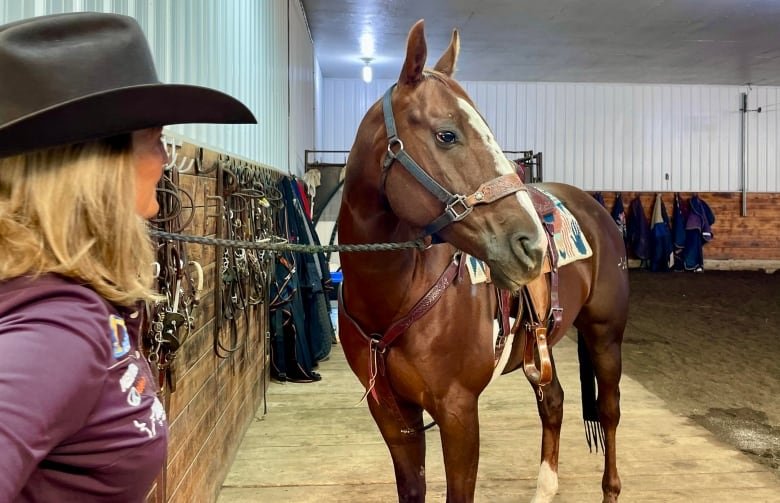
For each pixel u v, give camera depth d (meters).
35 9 1.05
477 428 1.42
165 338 1.47
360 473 2.35
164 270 1.52
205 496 2.01
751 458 2.58
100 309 0.50
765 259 10.14
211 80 2.30
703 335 5.16
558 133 9.89
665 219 9.91
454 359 1.37
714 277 9.11
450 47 1.42
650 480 2.27
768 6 6.09
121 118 0.51
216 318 2.13
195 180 1.93
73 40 0.51
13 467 0.41
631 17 6.43
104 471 0.51
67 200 0.50
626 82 9.83
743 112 10.03
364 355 1.44
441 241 1.26
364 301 1.37
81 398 0.46
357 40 7.34
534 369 1.62
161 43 1.72
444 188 1.17
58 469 0.49
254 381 3.00
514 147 9.86
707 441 2.67
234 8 2.71
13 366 0.43
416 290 1.34
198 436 1.92
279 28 4.09
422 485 1.53
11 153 0.47
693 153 10.02
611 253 2.10
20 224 0.49
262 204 2.74
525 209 1.15
